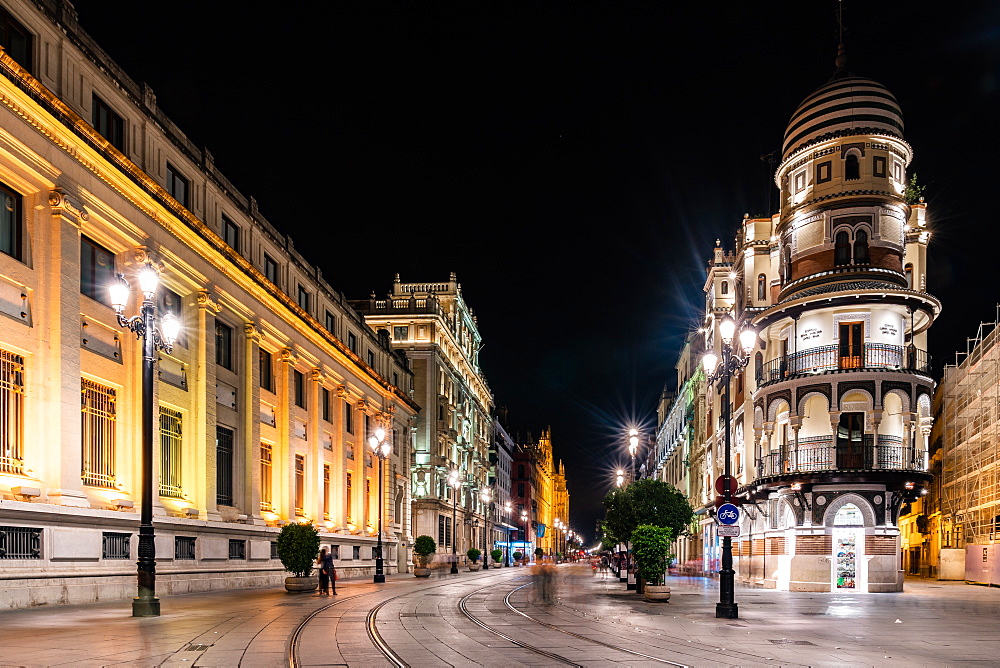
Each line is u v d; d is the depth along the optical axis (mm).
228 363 33625
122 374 24812
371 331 56406
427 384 71062
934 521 54625
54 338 21312
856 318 35125
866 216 35562
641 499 33156
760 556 39281
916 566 59281
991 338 42250
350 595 26562
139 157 26406
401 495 61906
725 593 19641
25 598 18953
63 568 20375
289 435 38719
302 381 42562
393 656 11805
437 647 12992
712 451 54344
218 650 11883
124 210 24875
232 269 32438
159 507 25797
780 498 36312
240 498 33281
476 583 38312
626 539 33312
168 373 28047
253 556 32562
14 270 20312
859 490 33500
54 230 21641
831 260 35688
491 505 105312
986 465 43312
